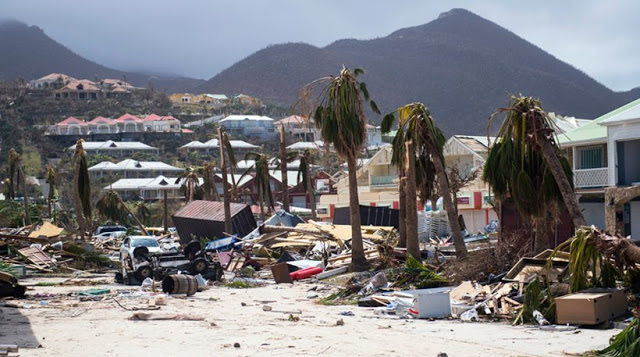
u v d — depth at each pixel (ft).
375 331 51.80
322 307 71.20
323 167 456.86
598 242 57.31
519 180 76.18
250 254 137.39
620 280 61.62
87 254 139.64
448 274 81.20
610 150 121.08
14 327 52.54
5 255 126.11
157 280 102.22
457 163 207.31
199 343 45.39
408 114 108.68
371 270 105.91
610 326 51.85
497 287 64.85
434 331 51.85
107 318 59.06
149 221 379.96
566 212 108.47
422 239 163.73
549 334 49.62
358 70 107.45
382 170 251.80
